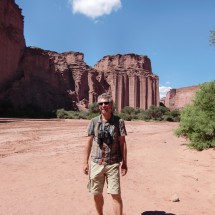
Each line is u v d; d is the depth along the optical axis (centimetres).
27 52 9012
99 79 12519
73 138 1616
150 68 15450
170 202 531
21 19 9056
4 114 6122
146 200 536
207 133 1014
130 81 13375
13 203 507
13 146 1259
